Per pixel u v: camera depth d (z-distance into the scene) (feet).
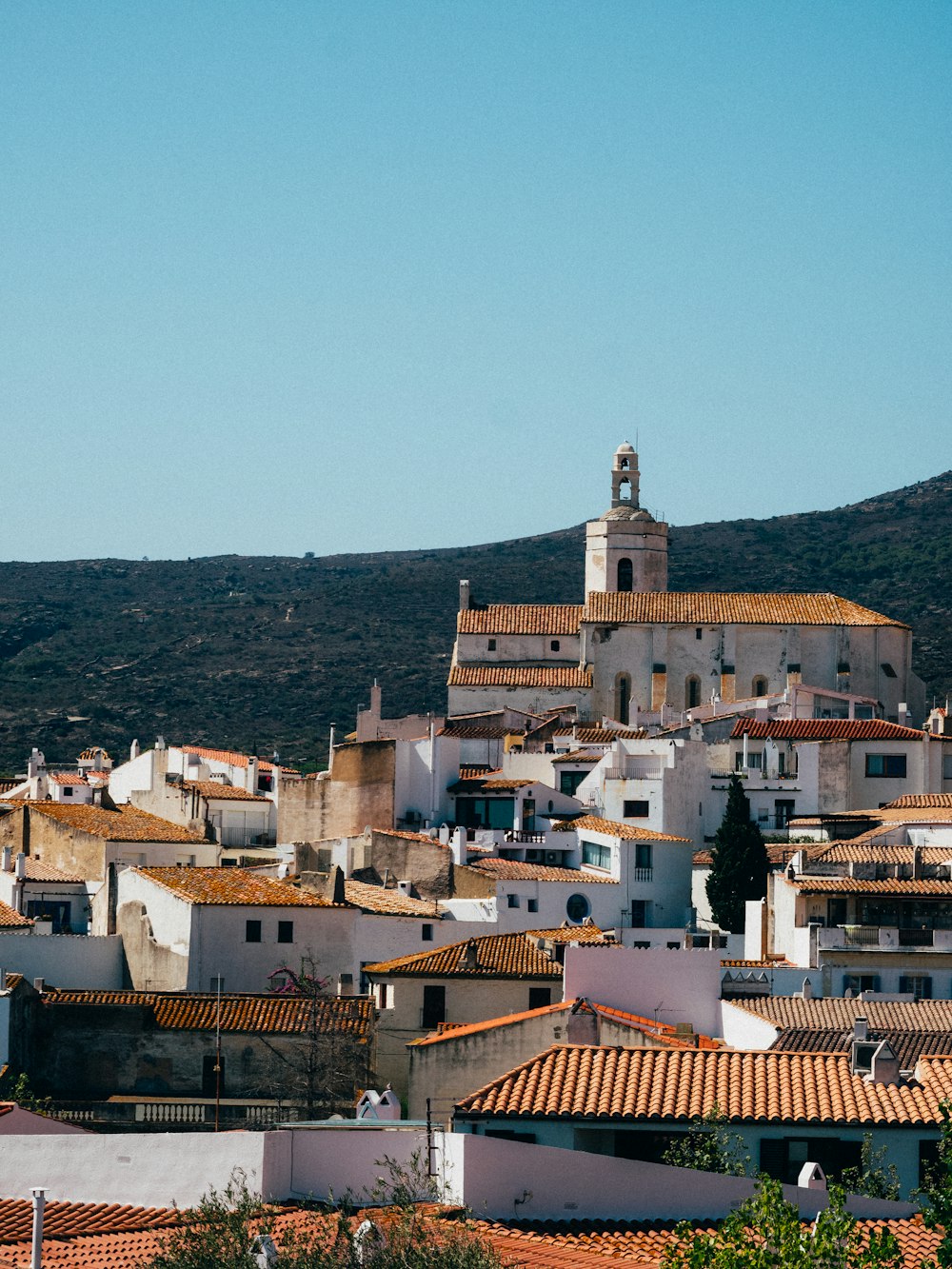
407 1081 339.16
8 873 468.34
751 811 558.56
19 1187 228.22
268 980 411.54
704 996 339.16
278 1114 339.98
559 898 483.92
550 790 547.90
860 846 447.42
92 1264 204.23
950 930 401.29
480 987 368.27
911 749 567.18
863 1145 248.93
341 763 554.05
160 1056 349.41
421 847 485.15
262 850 538.88
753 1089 257.96
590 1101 253.03
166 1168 226.17
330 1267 191.42
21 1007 346.33
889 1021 349.41
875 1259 193.36
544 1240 220.64
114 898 440.86
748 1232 215.31
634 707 645.51
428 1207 222.69
